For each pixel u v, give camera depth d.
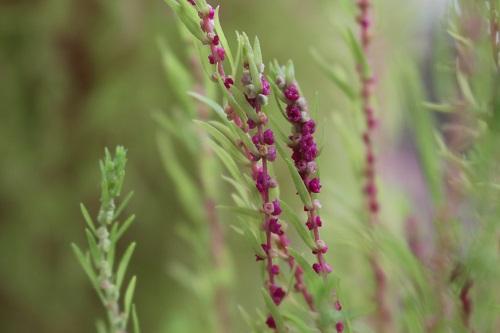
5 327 0.98
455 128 0.29
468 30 0.28
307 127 0.26
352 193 0.37
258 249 0.27
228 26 0.99
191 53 0.36
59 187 0.99
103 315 1.00
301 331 0.27
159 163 0.98
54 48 0.97
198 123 0.27
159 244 0.98
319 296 0.26
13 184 0.98
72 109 0.99
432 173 0.30
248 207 0.27
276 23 0.99
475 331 0.28
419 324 0.29
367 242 0.32
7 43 0.96
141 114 0.97
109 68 0.98
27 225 0.98
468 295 0.28
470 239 0.28
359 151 0.34
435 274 0.29
